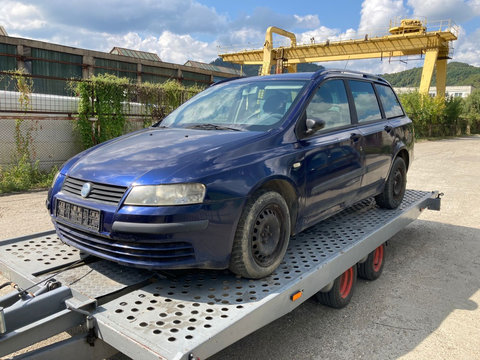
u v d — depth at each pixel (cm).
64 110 1035
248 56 3691
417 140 2992
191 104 422
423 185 1020
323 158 352
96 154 308
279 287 273
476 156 1789
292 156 318
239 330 231
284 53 3309
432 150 2091
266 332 329
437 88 3778
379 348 310
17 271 282
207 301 252
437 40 2988
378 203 491
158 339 207
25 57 1748
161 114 1215
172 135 332
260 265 286
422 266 487
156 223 247
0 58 1692
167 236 249
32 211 684
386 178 472
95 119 1082
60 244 338
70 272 287
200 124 371
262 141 310
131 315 231
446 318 359
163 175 257
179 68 2320
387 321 351
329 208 373
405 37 3012
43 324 211
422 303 388
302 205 331
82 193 271
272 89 383
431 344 317
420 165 1430
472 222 691
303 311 367
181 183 254
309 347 309
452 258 516
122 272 289
